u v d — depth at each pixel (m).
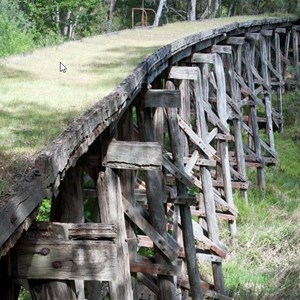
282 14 20.09
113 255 3.35
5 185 3.10
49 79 6.21
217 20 16.61
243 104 13.01
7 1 16.75
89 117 3.77
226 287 9.08
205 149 8.95
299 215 11.65
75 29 24.12
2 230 2.54
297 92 18.48
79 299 4.59
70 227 3.32
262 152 15.32
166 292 6.03
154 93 6.25
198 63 9.95
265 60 15.60
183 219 7.45
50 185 2.98
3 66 7.01
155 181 5.98
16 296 3.47
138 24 30.64
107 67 7.11
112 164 4.61
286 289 8.95
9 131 4.18
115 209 4.75
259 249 10.27
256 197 12.81
